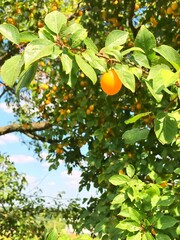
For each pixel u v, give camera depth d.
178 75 2.11
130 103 5.20
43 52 1.85
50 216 8.35
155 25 5.60
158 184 3.63
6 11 6.23
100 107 5.67
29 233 8.41
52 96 6.83
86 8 6.35
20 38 2.00
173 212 3.14
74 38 2.04
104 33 6.49
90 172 6.32
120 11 6.65
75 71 2.12
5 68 1.84
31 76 1.94
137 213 2.97
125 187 3.60
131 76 2.15
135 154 4.91
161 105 2.99
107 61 2.19
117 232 4.16
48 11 6.45
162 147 4.44
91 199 6.25
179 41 5.16
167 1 5.34
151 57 2.39
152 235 3.00
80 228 5.73
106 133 5.43
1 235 8.55
